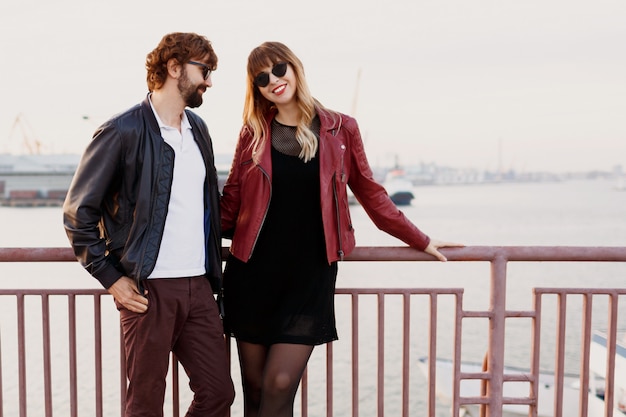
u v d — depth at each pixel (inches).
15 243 2469.2
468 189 7667.3
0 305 998.4
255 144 86.9
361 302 1419.8
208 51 79.9
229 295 90.6
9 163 3922.2
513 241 2723.9
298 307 86.7
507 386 486.9
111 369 796.6
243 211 88.7
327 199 85.9
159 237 78.0
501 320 93.7
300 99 85.5
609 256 91.7
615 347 92.6
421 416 759.7
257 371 91.4
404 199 4899.1
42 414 674.8
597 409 382.3
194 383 84.7
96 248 75.9
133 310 78.5
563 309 92.7
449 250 93.4
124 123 76.9
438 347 1043.3
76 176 75.9
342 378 852.6
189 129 82.2
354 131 89.2
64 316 1018.1
